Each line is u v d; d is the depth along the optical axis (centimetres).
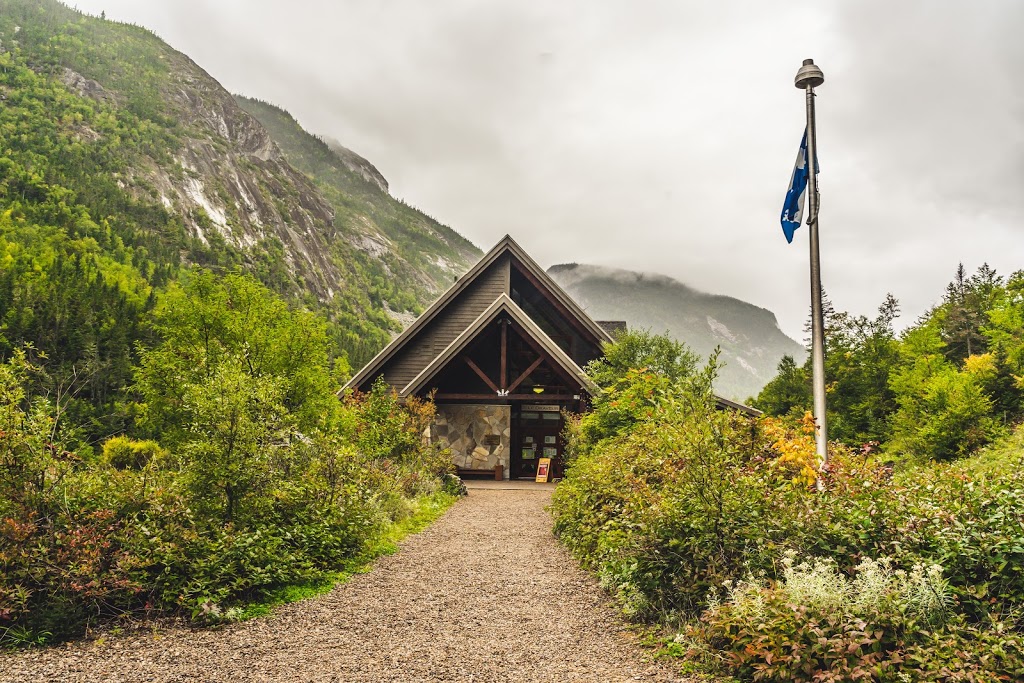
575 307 2827
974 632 516
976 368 3538
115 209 18025
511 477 2745
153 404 2309
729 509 730
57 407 838
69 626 671
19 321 6431
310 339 2394
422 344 2945
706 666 581
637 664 606
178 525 813
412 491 1806
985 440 2850
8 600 656
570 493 1343
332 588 898
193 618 725
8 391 770
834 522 694
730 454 821
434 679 573
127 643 662
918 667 497
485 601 838
